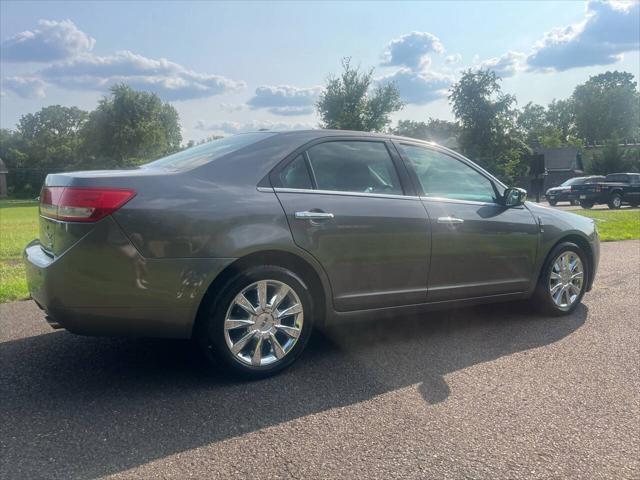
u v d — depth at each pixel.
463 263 4.55
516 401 3.34
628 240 11.73
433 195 4.48
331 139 4.10
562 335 4.70
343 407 3.24
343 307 4.00
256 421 3.06
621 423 3.05
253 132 4.23
